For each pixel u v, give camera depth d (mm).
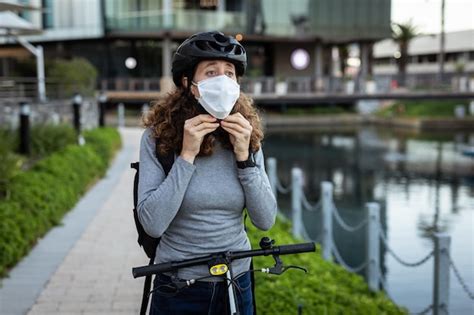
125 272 5559
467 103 38344
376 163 19453
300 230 8773
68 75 21328
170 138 2320
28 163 9773
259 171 2387
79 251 6273
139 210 2275
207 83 2170
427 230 10164
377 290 6445
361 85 34875
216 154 2324
